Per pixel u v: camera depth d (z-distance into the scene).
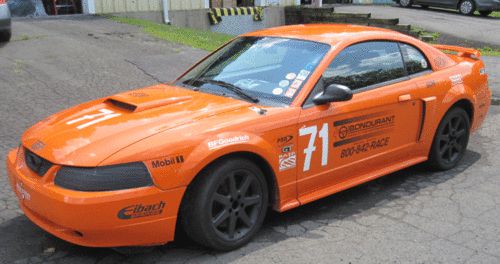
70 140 3.51
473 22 20.02
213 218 3.63
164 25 14.98
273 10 19.61
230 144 3.56
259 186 3.84
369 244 3.89
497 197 4.80
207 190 3.51
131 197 3.23
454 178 5.29
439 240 3.96
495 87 9.58
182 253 3.72
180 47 11.62
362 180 4.57
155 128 3.54
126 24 13.90
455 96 5.24
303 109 4.01
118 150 3.30
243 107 3.94
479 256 3.72
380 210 4.51
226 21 18.00
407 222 4.27
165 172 3.34
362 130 4.45
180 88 4.53
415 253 3.76
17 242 3.82
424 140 5.09
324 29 4.93
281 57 4.49
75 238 3.30
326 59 4.30
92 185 3.20
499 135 6.80
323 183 4.29
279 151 3.88
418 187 5.05
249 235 3.84
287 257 3.68
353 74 4.48
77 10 15.49
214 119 3.70
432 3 23.08
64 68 9.21
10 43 10.65
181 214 3.55
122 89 8.29
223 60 4.81
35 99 7.55
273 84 4.25
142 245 3.42
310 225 4.20
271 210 4.50
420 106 4.96
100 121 3.73
